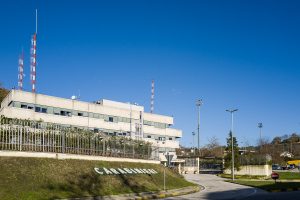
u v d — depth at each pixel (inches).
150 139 3420.3
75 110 2829.7
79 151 1369.3
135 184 1326.3
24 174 1025.5
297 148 5374.0
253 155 2979.8
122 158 1558.8
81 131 1411.2
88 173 1225.4
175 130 3651.6
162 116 3572.8
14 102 2498.8
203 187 1718.8
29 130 1186.6
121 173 1371.8
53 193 985.5
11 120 1157.1
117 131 3085.6
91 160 1355.8
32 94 2578.7
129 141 1695.4
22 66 2640.3
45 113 2608.3
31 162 1105.4
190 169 3513.8
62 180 1093.8
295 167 3981.3
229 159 3127.5
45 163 1139.9
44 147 1224.2
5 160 1051.9
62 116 2699.3
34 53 2657.5
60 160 1212.5
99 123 2952.8
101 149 1492.4
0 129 1101.7
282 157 4574.3
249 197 1155.3
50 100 2677.2
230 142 3149.6
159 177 1590.8
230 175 2874.0
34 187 980.6
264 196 1181.7
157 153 1904.5
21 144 1150.3
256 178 2605.8
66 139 1318.9
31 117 2493.8
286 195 1213.1
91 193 1087.6
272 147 5349.4
